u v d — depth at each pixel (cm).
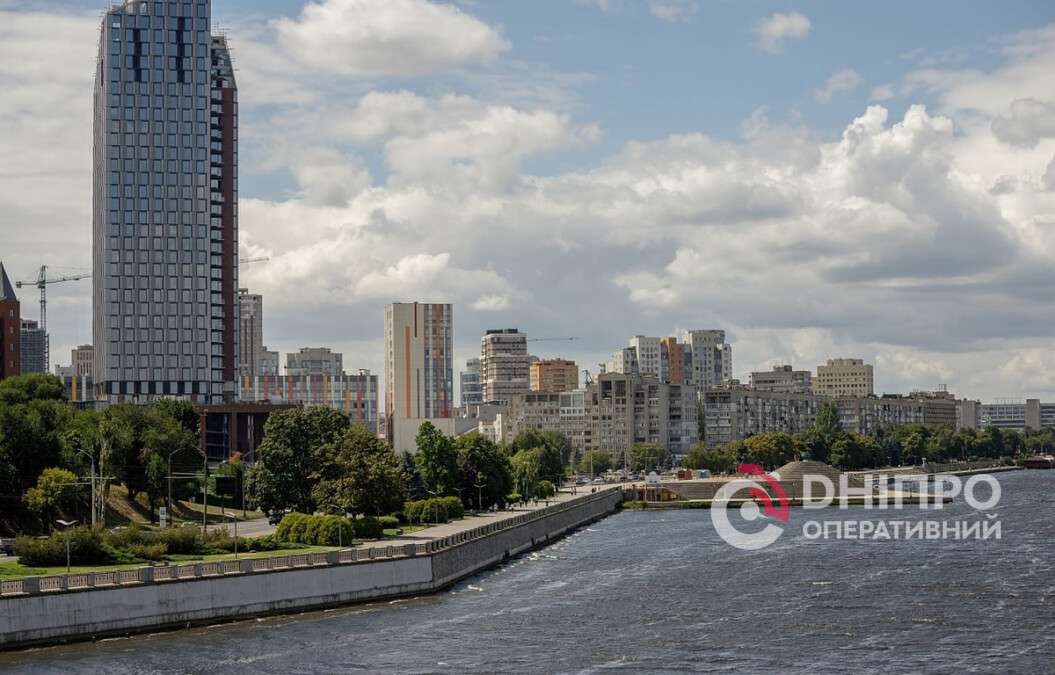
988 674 15150
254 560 18500
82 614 16275
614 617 18688
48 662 15138
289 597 18638
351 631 17288
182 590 17325
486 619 18388
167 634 16900
